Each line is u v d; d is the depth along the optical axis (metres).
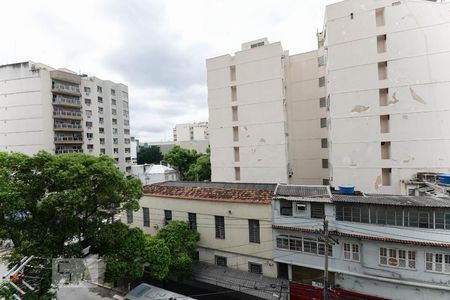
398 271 14.99
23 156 13.52
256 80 30.48
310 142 33.16
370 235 15.66
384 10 23.33
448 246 13.71
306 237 17.28
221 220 20.30
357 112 24.67
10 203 11.66
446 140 21.72
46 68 49.12
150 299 15.80
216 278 19.08
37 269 12.72
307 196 17.62
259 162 30.80
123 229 15.70
